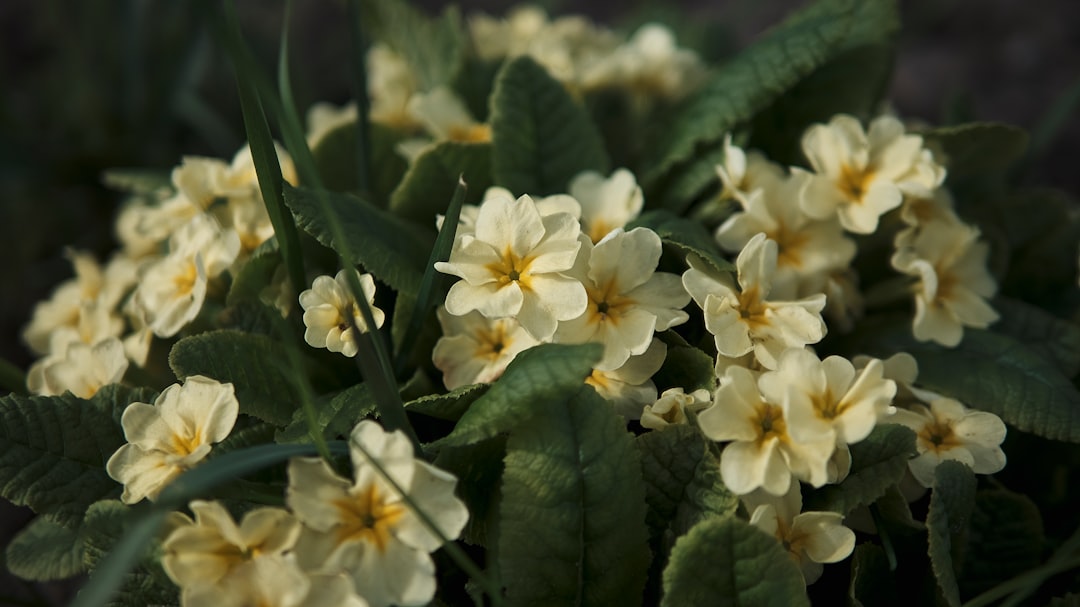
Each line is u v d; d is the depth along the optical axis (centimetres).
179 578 39
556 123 49
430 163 48
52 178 70
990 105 85
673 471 42
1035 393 44
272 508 39
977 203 52
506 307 41
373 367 40
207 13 40
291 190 44
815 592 44
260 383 44
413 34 56
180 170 47
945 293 47
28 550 45
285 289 46
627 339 42
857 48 50
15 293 71
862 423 40
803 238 46
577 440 41
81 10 73
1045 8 94
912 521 43
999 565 45
